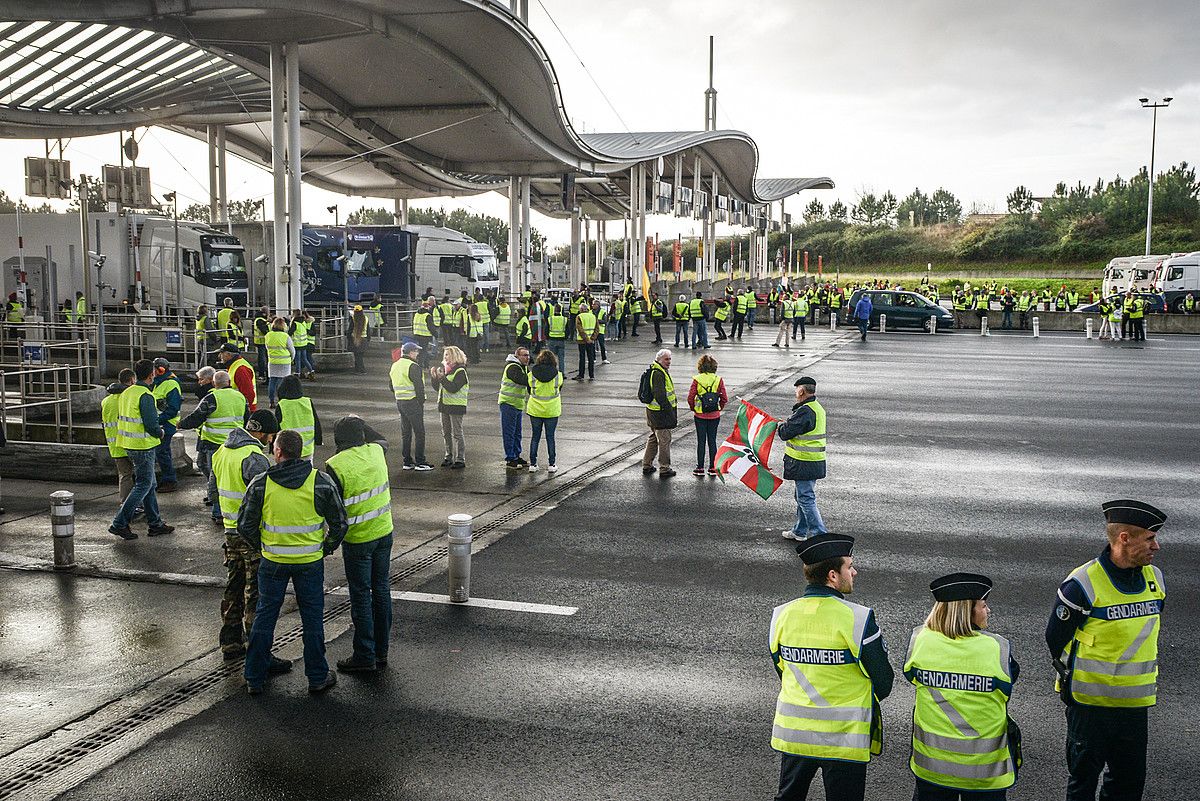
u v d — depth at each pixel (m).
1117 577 5.12
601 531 11.86
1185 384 26.22
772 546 11.26
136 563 10.67
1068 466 15.82
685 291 58.50
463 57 38.41
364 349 28.72
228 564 8.10
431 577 10.09
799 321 40.34
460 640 8.40
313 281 37.81
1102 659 5.14
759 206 94.44
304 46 36.03
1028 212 115.81
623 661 7.93
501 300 35.19
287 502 7.23
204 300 37.19
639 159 57.91
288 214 35.66
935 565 10.51
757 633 8.55
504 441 15.33
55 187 40.16
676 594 9.57
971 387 25.31
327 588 9.90
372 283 44.50
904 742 6.63
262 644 7.34
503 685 7.48
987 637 4.65
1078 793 5.27
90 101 43.31
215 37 33.94
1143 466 15.84
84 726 6.86
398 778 6.11
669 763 6.29
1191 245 96.19
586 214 93.19
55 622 8.92
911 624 8.72
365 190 75.81
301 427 10.93
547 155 53.81
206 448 12.41
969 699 4.59
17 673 7.79
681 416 20.62
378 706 7.14
